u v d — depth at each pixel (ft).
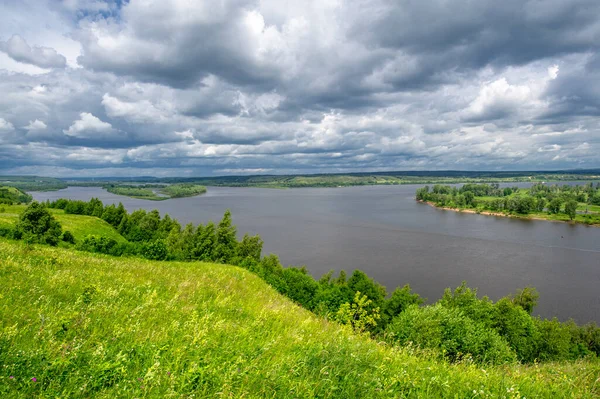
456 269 277.44
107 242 148.05
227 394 16.43
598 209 651.66
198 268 94.02
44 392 15.28
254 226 495.41
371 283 175.01
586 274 264.11
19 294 30.40
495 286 240.73
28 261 49.39
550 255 321.52
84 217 290.97
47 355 18.17
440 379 22.72
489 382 24.25
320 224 514.27
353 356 23.41
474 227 490.49
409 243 376.07
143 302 34.45
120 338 23.15
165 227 316.40
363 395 18.97
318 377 19.86
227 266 122.93
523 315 144.25
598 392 25.08
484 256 317.63
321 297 155.12
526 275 262.26
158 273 60.54
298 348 26.16
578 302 215.10
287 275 168.86
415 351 31.58
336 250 343.67
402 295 164.35
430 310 84.84
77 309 27.66
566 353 139.33
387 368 23.32
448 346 72.23
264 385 17.95
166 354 21.01
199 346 22.58
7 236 149.38
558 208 596.29
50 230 170.40
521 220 564.30
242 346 24.58
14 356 17.26
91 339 21.99
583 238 406.82
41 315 23.61
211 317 31.99
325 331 35.19
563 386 25.54
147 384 16.80
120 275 51.31
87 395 15.98
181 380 17.11
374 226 496.23
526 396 22.72
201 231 239.50
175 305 35.35
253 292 62.54
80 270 49.73
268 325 33.45
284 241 388.98
